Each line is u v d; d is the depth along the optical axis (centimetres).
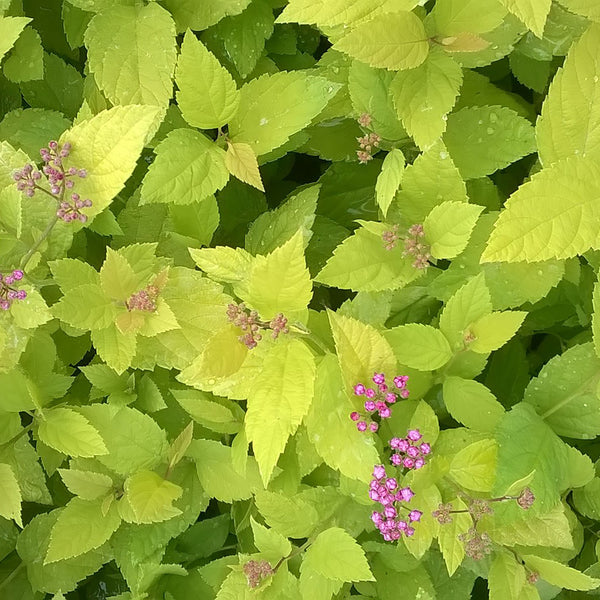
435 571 55
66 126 58
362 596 54
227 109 53
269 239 58
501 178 61
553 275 53
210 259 51
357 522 53
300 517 52
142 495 53
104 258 59
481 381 59
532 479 49
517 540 50
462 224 52
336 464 49
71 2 55
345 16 50
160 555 55
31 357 54
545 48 56
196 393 54
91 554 56
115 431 54
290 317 49
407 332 52
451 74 52
